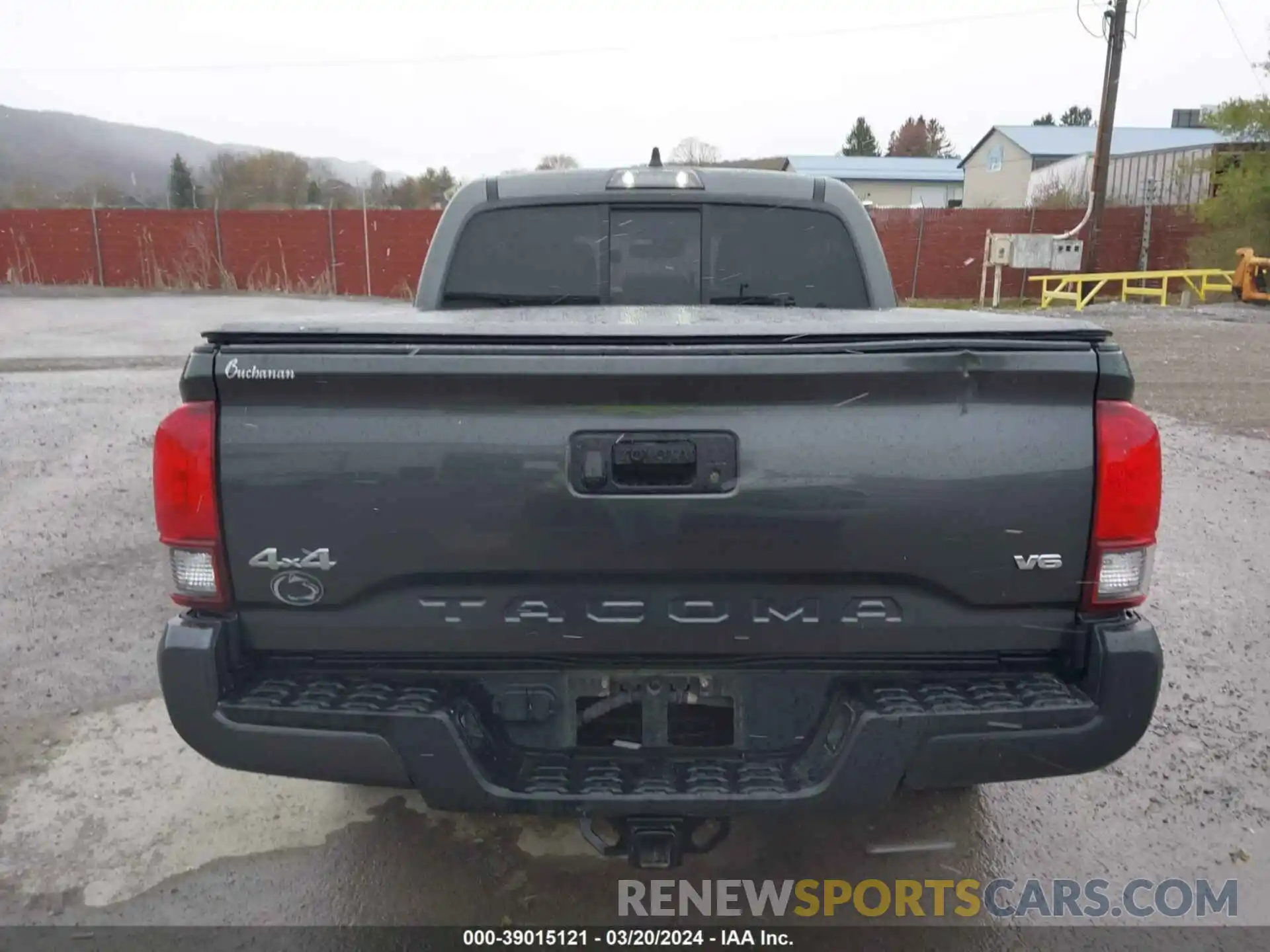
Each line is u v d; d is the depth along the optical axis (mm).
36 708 3859
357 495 2160
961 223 26141
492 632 2244
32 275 27125
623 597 2230
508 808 2205
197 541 2188
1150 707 2215
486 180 4023
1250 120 25766
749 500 2145
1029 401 2139
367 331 2094
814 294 4047
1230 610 4910
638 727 2410
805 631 2238
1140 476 2154
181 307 21516
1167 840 3117
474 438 2137
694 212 3994
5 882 2854
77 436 8266
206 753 2238
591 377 2086
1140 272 24141
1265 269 21219
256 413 2158
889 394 2119
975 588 2188
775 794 2195
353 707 2207
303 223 26391
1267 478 7305
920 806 3293
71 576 5223
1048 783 3443
